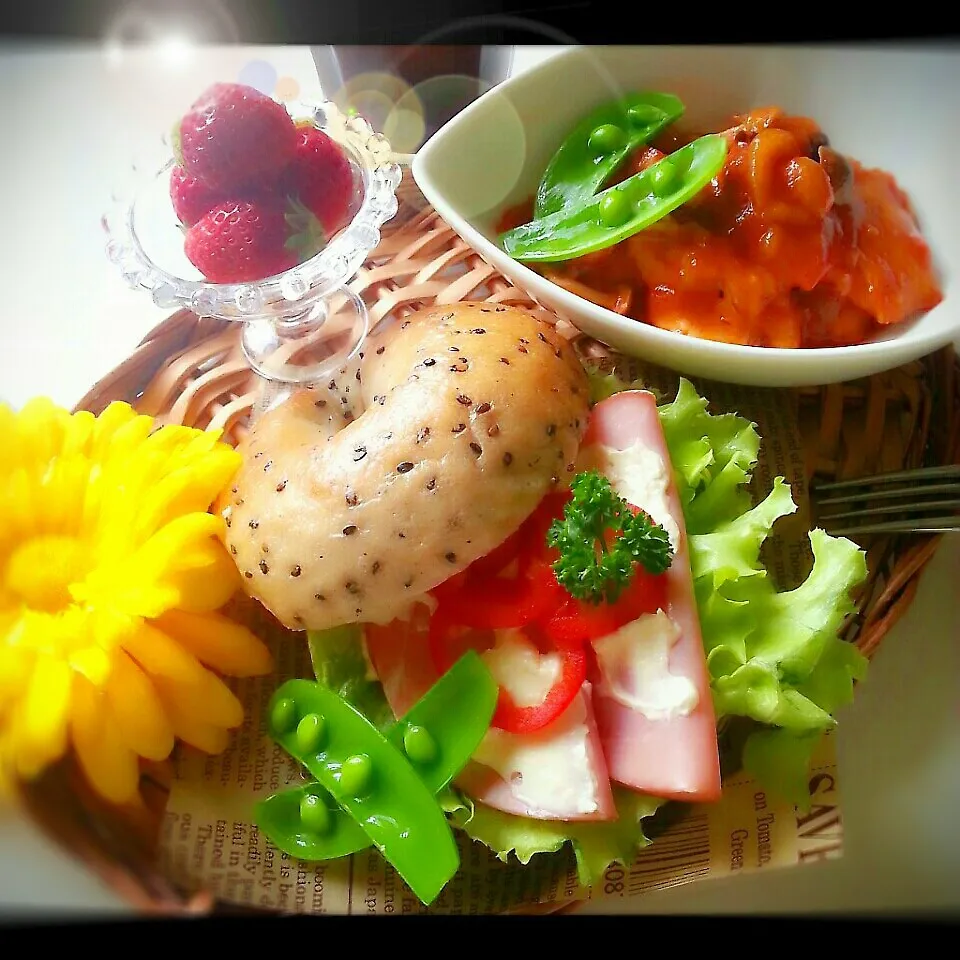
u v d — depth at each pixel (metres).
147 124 0.36
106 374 0.30
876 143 0.29
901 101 0.28
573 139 0.29
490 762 0.22
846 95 0.29
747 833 0.23
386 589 0.22
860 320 0.27
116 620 0.22
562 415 0.23
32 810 0.23
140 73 0.36
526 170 0.29
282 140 0.24
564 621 0.22
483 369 0.23
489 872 0.24
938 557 0.27
